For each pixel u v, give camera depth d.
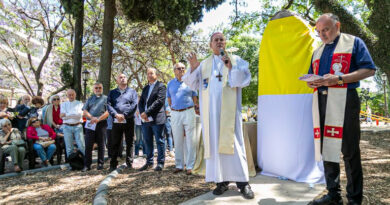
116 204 3.27
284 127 3.87
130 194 3.64
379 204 2.71
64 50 15.38
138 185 4.09
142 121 5.38
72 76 11.58
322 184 3.54
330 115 2.53
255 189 3.38
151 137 5.37
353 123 2.47
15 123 7.02
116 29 15.74
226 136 3.08
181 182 4.15
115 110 5.36
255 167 4.59
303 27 3.88
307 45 3.80
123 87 5.56
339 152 2.47
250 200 2.96
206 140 3.21
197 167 4.82
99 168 5.71
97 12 15.88
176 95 4.86
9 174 5.48
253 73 26.31
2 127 5.89
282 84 3.92
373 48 6.24
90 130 5.73
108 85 10.84
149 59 17.19
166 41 14.89
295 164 3.75
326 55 2.69
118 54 16.23
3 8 13.36
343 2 12.46
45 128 6.73
